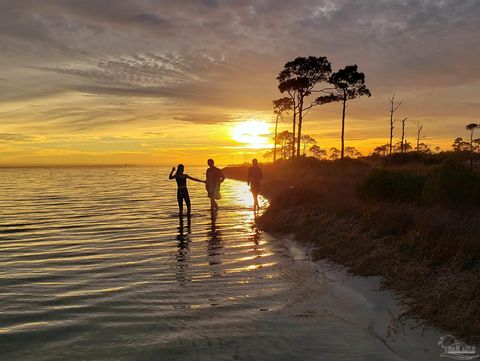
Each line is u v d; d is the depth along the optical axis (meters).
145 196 30.17
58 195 31.55
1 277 7.98
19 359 4.52
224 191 35.38
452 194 9.54
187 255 9.79
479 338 4.64
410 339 4.89
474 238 7.05
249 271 8.30
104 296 6.77
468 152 36.16
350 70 43.53
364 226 9.78
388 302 6.09
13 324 5.56
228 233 12.85
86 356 4.57
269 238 11.91
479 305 5.12
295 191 15.86
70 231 13.62
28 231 13.74
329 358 4.51
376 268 7.39
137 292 6.96
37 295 6.85
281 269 8.44
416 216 9.14
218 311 6.04
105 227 14.39
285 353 4.64
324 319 5.71
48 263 9.12
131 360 4.47
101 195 31.39
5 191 36.97
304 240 10.97
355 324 5.50
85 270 8.47
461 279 5.86
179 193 15.33
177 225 14.70
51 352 4.69
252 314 5.91
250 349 4.74
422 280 6.31
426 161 34.97
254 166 18.34
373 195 12.03
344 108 45.31
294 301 6.49
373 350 4.69
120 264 8.95
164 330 5.32
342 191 15.31
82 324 5.55
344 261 8.34
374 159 50.03
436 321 5.16
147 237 12.27
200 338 5.07
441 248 6.97
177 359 4.48
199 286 7.30
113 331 5.29
